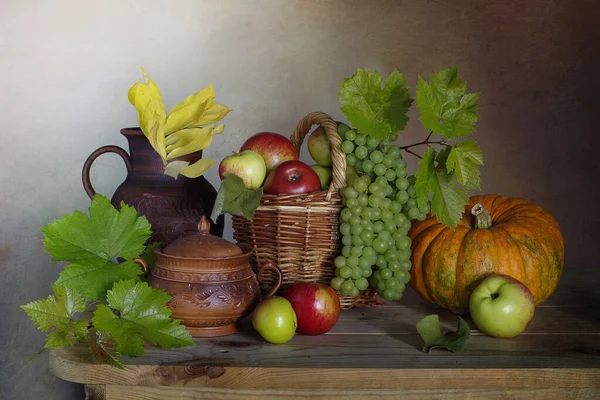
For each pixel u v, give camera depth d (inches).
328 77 82.7
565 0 82.7
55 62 81.2
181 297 50.5
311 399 46.9
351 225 55.9
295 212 56.2
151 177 60.1
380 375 46.8
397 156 56.2
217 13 81.7
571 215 84.7
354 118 55.5
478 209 58.6
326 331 53.6
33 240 82.4
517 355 50.1
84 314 57.1
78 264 51.1
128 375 46.7
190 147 58.3
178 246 51.6
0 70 80.8
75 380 47.0
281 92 82.7
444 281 57.4
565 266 84.5
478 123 83.8
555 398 48.0
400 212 57.2
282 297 52.6
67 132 81.9
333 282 56.9
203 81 82.4
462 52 82.8
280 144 59.4
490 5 82.4
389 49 82.5
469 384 47.2
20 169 81.8
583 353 50.6
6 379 82.8
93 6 80.9
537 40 82.9
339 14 82.0
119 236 53.2
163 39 81.7
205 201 61.2
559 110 83.7
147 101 57.1
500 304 52.6
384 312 60.7
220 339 52.3
